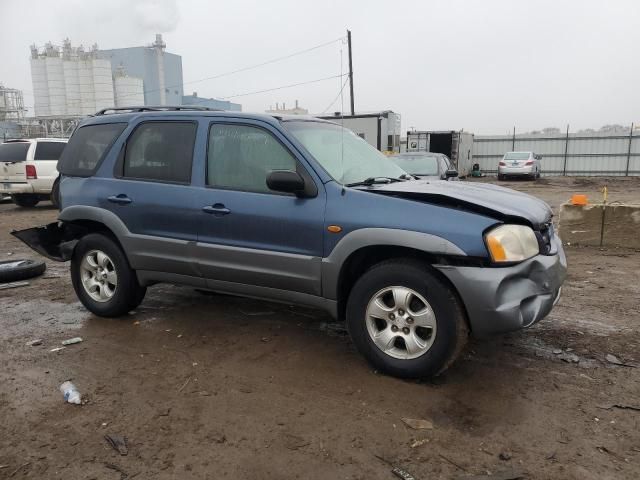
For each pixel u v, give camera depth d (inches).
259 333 185.9
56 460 112.7
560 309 209.6
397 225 140.6
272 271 161.0
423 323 141.4
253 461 111.7
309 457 112.9
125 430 124.0
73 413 131.9
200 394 140.9
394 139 985.5
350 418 128.0
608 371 152.9
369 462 111.0
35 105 2230.6
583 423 125.0
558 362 159.2
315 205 152.9
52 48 2181.3
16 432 123.6
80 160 203.6
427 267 141.5
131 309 203.6
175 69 2596.0
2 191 566.9
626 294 231.0
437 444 117.0
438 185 163.3
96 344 177.5
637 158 1320.1
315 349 170.9
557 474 106.6
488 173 1473.9
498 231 134.0
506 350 167.9
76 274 207.0
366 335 150.6
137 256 187.3
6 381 150.2
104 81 2156.7
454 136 1213.7
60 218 204.1
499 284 131.8
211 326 193.5
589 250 331.6
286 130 162.6
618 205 335.0
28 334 188.1
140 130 190.4
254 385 145.8
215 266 171.0
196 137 177.3
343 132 191.0
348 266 152.3
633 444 116.6
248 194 164.1
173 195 177.5
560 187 1016.2
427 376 144.2
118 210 189.5
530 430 122.0
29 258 329.1
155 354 168.1
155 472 108.5
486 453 113.5
